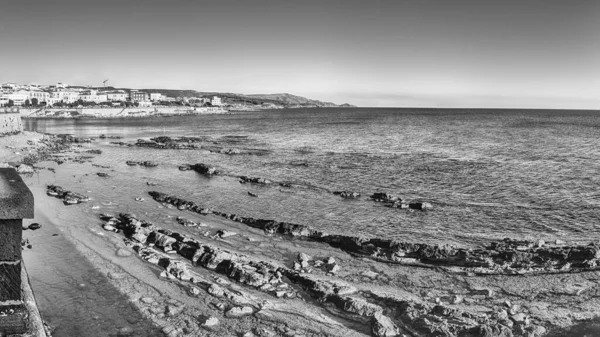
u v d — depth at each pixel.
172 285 19.97
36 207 33.03
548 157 61.78
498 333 15.52
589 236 27.62
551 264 22.50
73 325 16.41
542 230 28.91
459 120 186.75
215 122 173.88
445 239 27.19
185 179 46.50
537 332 15.90
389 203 35.72
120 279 20.44
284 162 58.91
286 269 21.69
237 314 17.38
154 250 24.16
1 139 69.12
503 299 19.09
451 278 21.34
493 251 23.64
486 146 77.06
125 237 26.41
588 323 16.83
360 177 47.53
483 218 31.62
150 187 42.06
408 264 23.05
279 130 125.69
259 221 29.45
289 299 18.95
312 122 172.62
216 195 38.72
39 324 6.06
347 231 28.81
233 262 21.81
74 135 107.44
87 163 57.88
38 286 19.47
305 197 37.97
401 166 54.56
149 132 119.75
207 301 18.48
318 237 26.81
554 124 150.50
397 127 135.75
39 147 70.94
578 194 38.72
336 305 18.20
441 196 38.50
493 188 41.50
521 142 83.75
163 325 16.55
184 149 75.56
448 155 65.06
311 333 16.23
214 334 16.03
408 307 17.66
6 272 4.80
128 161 58.44
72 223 29.06
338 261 23.52
